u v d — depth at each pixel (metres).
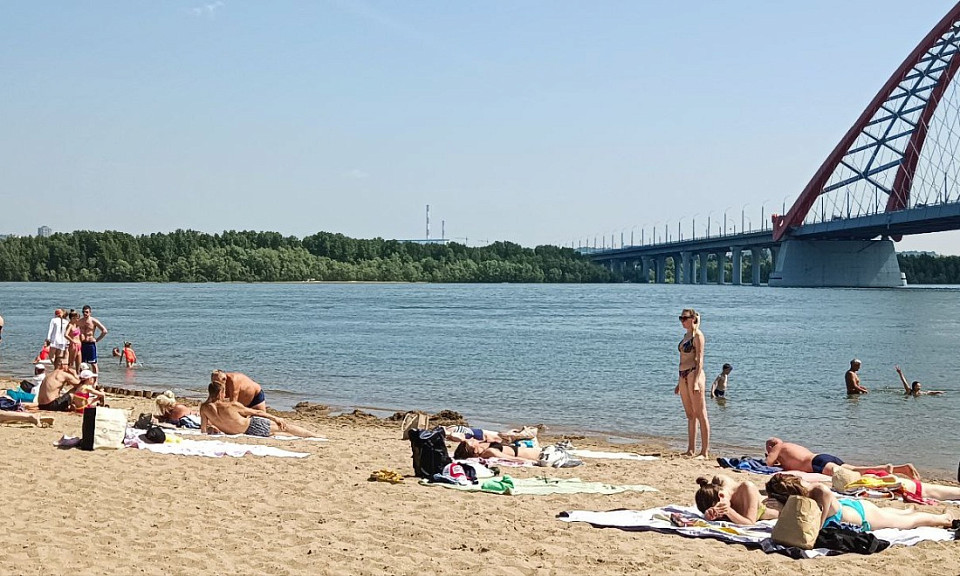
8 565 7.65
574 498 11.27
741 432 21.59
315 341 51.22
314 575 7.73
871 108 153.25
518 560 8.31
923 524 10.15
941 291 166.88
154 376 32.62
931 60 145.38
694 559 8.59
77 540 8.53
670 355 43.16
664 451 18.02
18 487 10.72
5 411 15.87
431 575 7.80
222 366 36.53
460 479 11.85
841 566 8.63
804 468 13.69
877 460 18.47
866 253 174.25
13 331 56.69
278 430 16.06
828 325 73.81
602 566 8.26
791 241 173.75
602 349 46.97
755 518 10.06
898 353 47.41
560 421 22.89
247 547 8.49
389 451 14.58
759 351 48.72
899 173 155.62
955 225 136.62
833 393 29.88
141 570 7.68
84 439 13.34
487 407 25.47
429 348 46.97
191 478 11.58
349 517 9.80
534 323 72.31
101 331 26.09
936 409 26.03
